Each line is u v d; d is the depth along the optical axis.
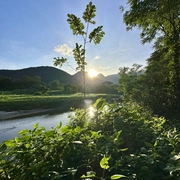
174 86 8.74
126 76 11.41
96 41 4.48
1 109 25.31
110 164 1.61
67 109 27.61
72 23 4.39
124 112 2.72
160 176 1.46
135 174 1.44
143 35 12.59
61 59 4.42
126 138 2.29
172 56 9.85
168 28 11.21
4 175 1.23
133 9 9.94
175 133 2.28
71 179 1.48
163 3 8.54
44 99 33.75
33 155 1.28
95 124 2.69
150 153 1.74
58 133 1.58
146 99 8.03
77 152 1.73
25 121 17.59
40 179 1.24
